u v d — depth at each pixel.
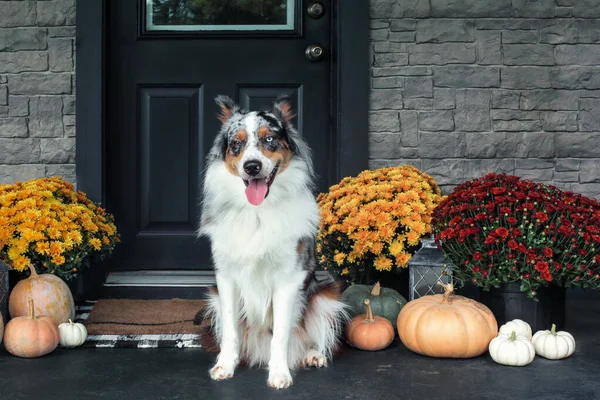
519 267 3.04
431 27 4.08
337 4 4.11
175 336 3.21
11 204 3.33
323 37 4.26
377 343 3.03
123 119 4.23
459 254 3.17
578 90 4.11
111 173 4.23
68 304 3.22
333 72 4.21
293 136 2.83
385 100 4.10
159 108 4.25
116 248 4.25
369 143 4.12
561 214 3.02
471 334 2.87
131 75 4.21
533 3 4.07
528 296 3.03
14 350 2.89
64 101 4.05
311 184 2.93
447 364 2.85
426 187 3.57
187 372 2.75
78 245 3.40
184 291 4.03
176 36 4.21
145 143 4.25
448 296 2.98
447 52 4.09
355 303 3.27
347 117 4.07
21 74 4.03
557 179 4.14
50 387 2.55
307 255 2.82
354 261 3.54
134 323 3.42
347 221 3.44
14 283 3.38
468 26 4.08
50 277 3.22
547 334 2.93
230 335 2.76
